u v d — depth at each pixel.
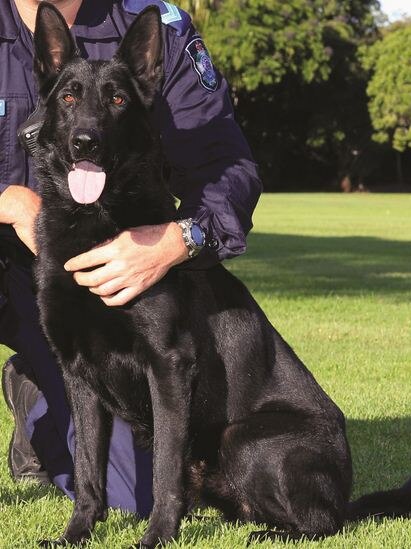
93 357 4.61
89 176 4.42
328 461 4.71
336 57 64.56
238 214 5.04
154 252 4.48
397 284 16.50
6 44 5.16
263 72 60.41
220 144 5.15
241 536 4.58
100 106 4.54
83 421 4.66
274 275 17.28
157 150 4.75
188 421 4.44
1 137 5.20
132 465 5.34
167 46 5.17
